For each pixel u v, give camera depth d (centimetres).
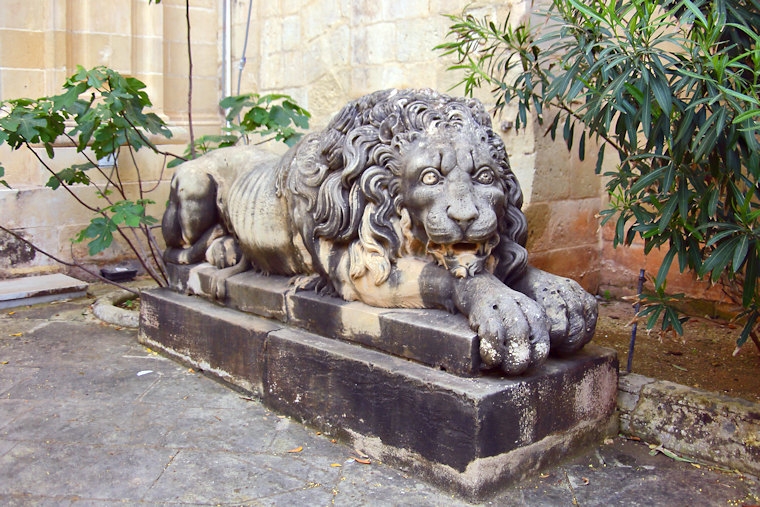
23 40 596
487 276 280
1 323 468
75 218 589
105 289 566
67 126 586
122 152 607
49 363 391
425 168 280
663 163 303
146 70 632
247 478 270
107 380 366
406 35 509
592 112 272
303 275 347
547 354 263
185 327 384
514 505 252
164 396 346
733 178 278
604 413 300
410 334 283
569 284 292
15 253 564
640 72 260
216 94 697
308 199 322
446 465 260
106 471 274
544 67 439
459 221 272
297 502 254
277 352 326
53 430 308
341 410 298
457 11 473
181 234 407
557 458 280
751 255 259
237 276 379
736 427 278
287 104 489
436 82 494
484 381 263
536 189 461
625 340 410
